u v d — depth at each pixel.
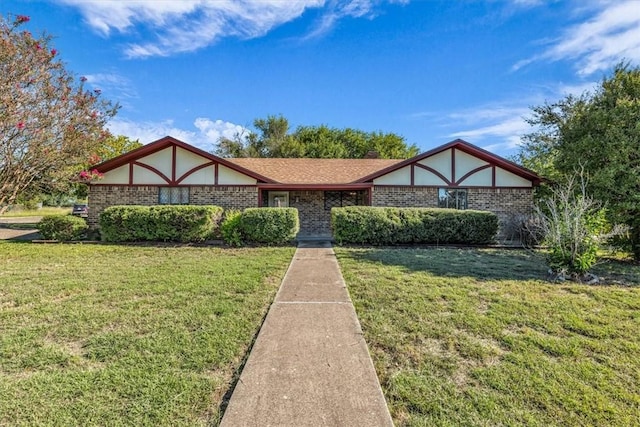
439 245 11.94
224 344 3.52
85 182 13.86
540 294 5.51
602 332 3.96
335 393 2.64
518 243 12.62
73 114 11.73
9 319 4.23
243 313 4.46
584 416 2.44
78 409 2.44
